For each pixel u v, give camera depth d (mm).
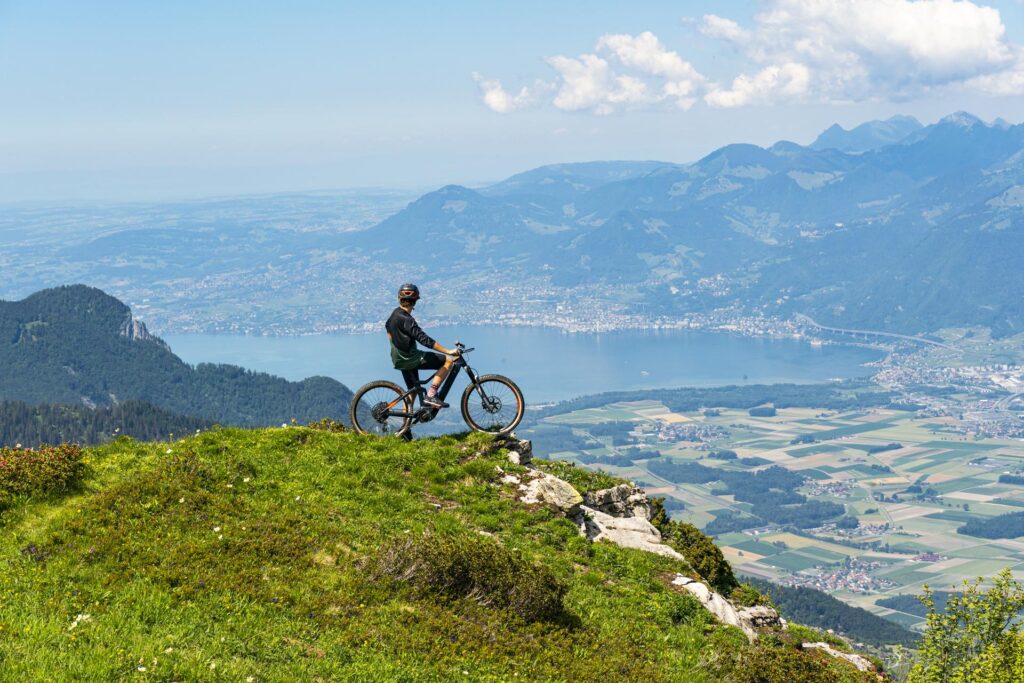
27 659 11695
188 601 14742
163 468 20531
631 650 18500
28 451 19891
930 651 32125
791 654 19891
